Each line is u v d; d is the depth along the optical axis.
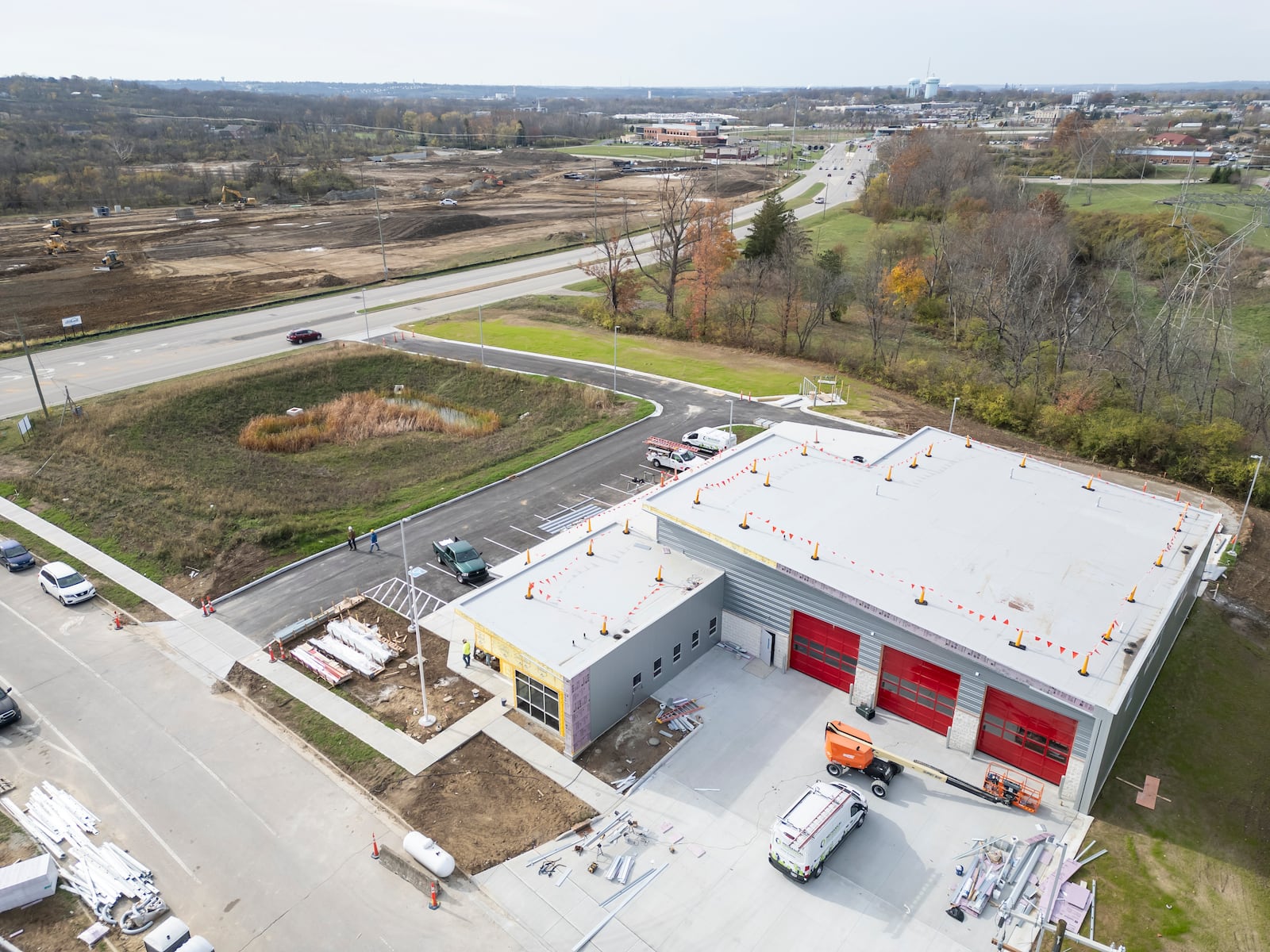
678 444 54.00
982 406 62.16
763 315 88.62
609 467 53.62
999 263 84.62
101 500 48.75
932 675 29.42
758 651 34.50
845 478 39.44
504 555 43.09
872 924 23.00
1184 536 34.53
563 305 94.06
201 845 26.03
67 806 27.45
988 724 28.70
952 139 155.88
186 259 115.50
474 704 32.09
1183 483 52.25
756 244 101.25
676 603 32.53
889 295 87.69
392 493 50.97
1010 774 28.11
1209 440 51.72
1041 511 36.53
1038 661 26.78
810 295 89.00
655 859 25.16
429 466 55.75
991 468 40.78
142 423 58.75
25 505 48.66
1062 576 31.56
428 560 42.88
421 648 32.84
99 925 23.23
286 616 38.16
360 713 31.72
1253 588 40.72
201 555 42.69
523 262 116.44
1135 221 105.06
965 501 37.34
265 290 99.69
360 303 94.56
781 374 72.12
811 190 184.25
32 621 37.94
